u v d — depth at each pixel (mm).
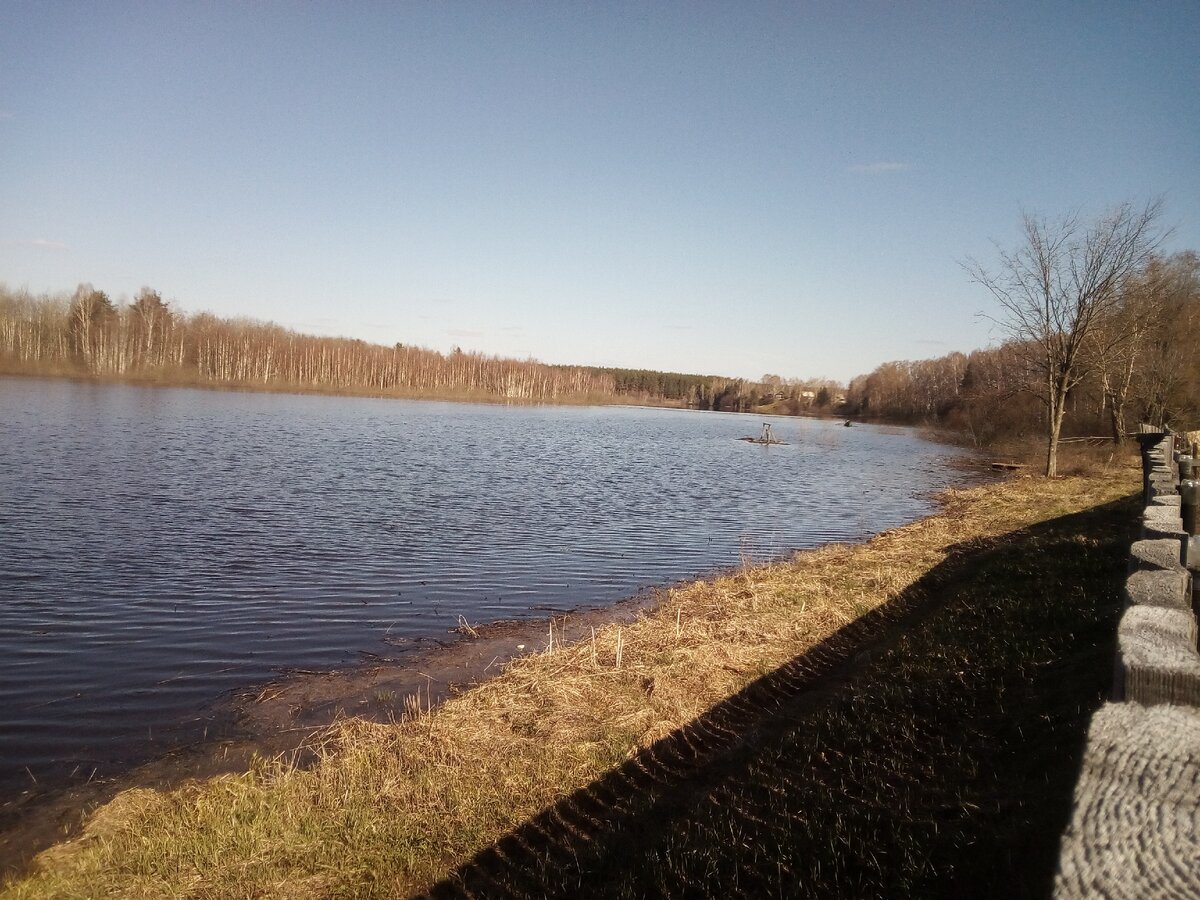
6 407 44719
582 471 32719
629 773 6742
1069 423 40312
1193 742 1746
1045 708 5672
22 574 13117
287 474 26047
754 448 50500
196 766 7109
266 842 5629
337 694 8852
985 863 4059
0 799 6504
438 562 15297
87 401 53656
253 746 7520
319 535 17109
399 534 17656
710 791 6117
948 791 5051
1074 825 1581
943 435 62312
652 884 4934
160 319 96938
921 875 4223
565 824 6004
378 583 13602
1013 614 8680
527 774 6641
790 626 10539
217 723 8039
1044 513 18172
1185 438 13320
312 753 7352
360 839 5738
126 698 8602
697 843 5270
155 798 6250
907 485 31047
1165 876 1381
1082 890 1414
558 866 5352
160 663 9641
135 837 5645
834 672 8938
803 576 13570
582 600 13164
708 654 9367
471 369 128375
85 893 5027
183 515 18438
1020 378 36750
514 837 5848
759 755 6527
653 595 13594
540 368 151000
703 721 7832
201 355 94500
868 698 7148
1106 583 8836
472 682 9258
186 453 29703
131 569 13703
